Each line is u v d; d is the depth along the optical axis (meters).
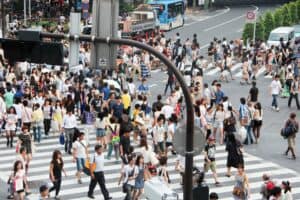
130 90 70.12
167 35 126.12
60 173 46.75
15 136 60.31
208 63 97.81
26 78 70.69
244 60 88.38
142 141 47.50
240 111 60.47
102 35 29.50
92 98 64.69
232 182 51.25
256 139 61.31
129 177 44.91
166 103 63.47
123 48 87.88
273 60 91.00
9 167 54.19
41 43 30.22
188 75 77.12
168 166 53.91
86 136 56.56
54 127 60.25
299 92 78.19
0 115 60.66
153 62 95.00
